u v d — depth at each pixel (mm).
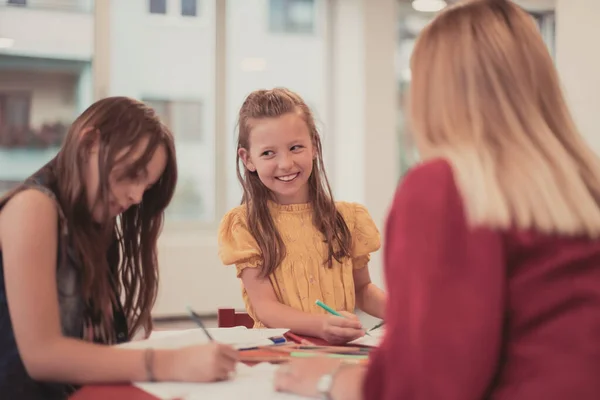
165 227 4141
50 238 986
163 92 4117
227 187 4270
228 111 4258
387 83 4266
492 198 652
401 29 4414
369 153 4242
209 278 4129
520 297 651
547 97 754
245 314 1470
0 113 3777
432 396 610
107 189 1027
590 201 688
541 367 626
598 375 613
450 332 615
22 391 981
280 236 1531
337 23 4465
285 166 1480
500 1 794
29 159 3834
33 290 945
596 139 2854
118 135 1033
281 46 4387
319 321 1278
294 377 834
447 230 649
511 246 655
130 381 893
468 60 748
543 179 675
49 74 3844
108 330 1126
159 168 1086
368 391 669
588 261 652
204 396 824
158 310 4039
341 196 4559
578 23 2926
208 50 4191
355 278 1640
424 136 763
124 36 4016
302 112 1538
